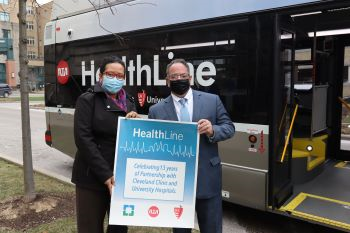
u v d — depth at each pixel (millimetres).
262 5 3965
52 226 4113
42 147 9930
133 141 2846
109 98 2951
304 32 5238
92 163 2822
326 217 3910
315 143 5547
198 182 2969
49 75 7203
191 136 2867
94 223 3041
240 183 4246
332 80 6316
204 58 4488
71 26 6574
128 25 5414
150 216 2867
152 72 5098
